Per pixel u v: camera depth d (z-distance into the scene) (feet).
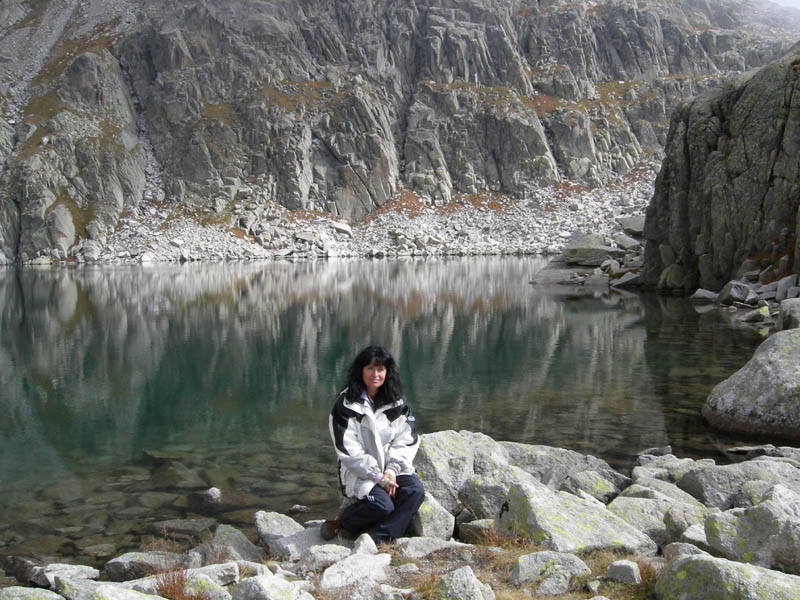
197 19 303.48
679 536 18.17
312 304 96.07
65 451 31.14
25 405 40.37
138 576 18.12
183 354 57.93
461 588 14.21
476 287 120.06
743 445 30.81
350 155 276.82
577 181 281.33
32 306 96.68
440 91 302.04
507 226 259.60
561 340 62.23
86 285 132.05
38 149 245.04
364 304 95.14
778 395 32.14
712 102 99.81
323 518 22.70
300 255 236.22
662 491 22.21
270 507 23.95
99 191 243.81
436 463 22.71
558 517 18.12
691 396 40.16
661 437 32.17
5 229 227.61
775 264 85.46
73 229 231.30
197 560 18.15
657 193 108.17
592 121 300.40
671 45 341.00
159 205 253.85
